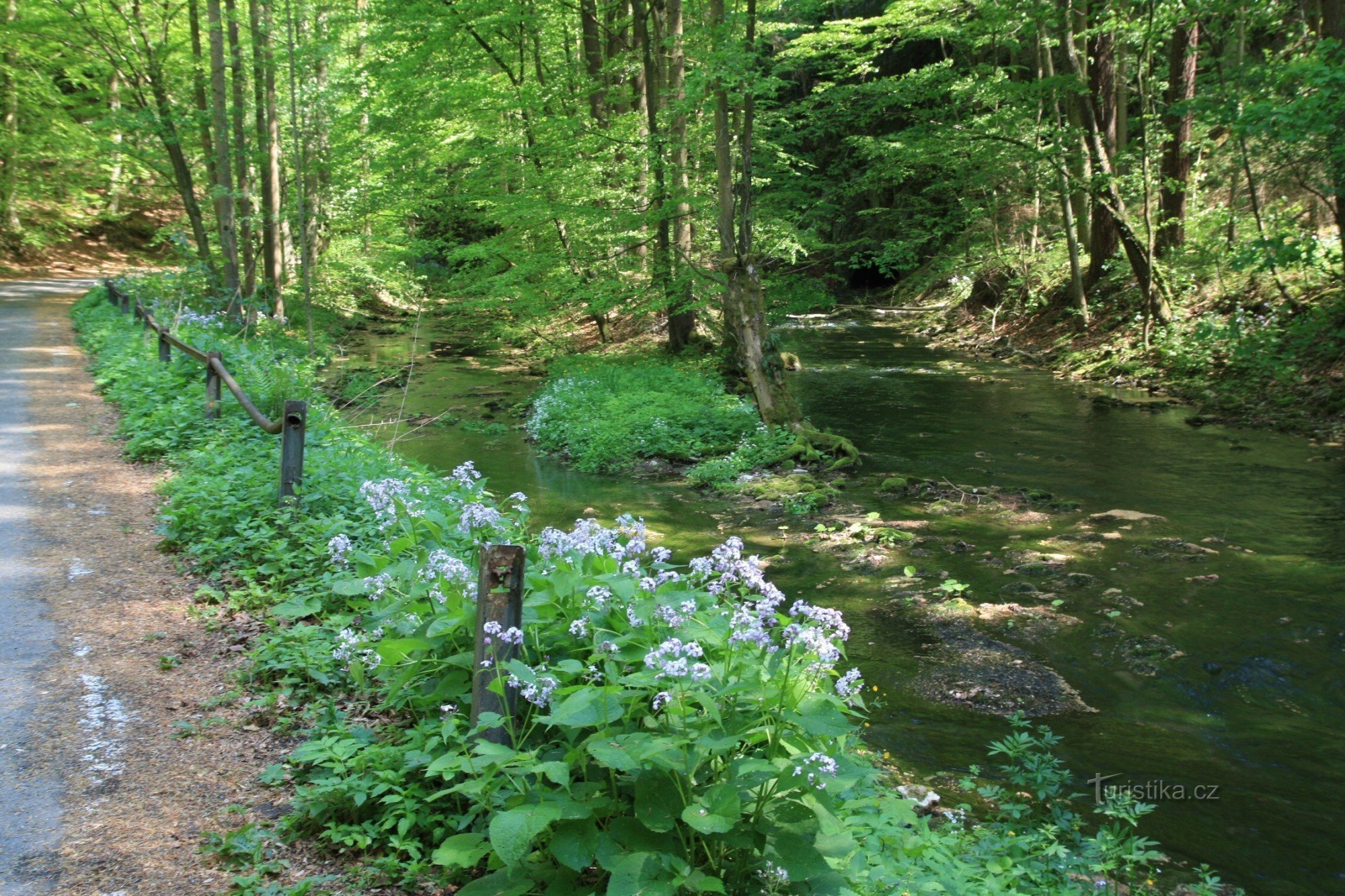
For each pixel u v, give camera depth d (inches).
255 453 342.6
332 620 207.0
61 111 1273.4
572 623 150.4
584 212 705.6
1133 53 865.5
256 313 812.6
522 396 715.4
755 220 740.7
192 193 954.1
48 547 265.0
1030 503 432.8
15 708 174.7
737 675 132.1
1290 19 689.0
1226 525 389.4
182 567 253.1
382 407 668.7
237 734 169.5
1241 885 169.5
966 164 812.0
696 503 447.5
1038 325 898.1
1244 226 731.4
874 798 157.2
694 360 743.7
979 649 278.2
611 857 113.5
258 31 843.4
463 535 216.1
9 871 129.6
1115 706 243.6
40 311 870.4
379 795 144.6
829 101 868.0
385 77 799.1
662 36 751.1
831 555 367.2
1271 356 617.0
